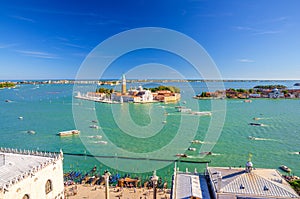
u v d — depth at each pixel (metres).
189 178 53.16
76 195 71.62
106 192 57.66
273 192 43.34
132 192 74.06
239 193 43.62
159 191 74.62
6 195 44.09
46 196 55.06
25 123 195.25
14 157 56.44
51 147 132.25
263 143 137.38
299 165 104.56
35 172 51.53
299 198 41.78
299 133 160.12
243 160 110.19
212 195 47.41
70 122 196.25
